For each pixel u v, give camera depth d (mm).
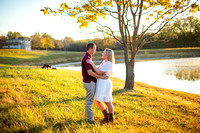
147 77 17328
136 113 4637
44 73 10688
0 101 4539
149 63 34594
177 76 17656
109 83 3711
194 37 76875
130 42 8836
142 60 45188
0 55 47125
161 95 8047
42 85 7312
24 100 4984
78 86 8227
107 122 3758
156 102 6328
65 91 6797
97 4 6926
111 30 7992
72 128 3223
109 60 3734
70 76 11336
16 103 4562
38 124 3322
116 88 9016
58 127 3334
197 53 59906
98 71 3564
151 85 12953
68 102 5238
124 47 8930
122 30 8742
